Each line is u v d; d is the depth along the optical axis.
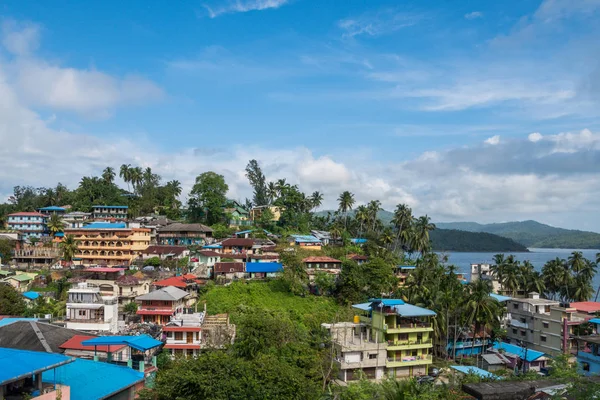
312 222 181.50
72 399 38.56
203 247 129.75
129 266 118.69
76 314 71.19
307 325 89.62
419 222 148.75
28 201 182.00
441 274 105.69
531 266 130.88
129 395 45.16
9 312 80.56
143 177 193.00
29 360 34.06
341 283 105.62
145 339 54.44
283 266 112.94
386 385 41.88
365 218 159.38
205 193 158.75
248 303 97.88
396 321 78.50
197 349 69.94
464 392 39.22
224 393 41.69
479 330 95.31
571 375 43.53
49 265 121.94
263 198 197.62
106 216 162.00
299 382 45.47
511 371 79.12
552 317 92.00
